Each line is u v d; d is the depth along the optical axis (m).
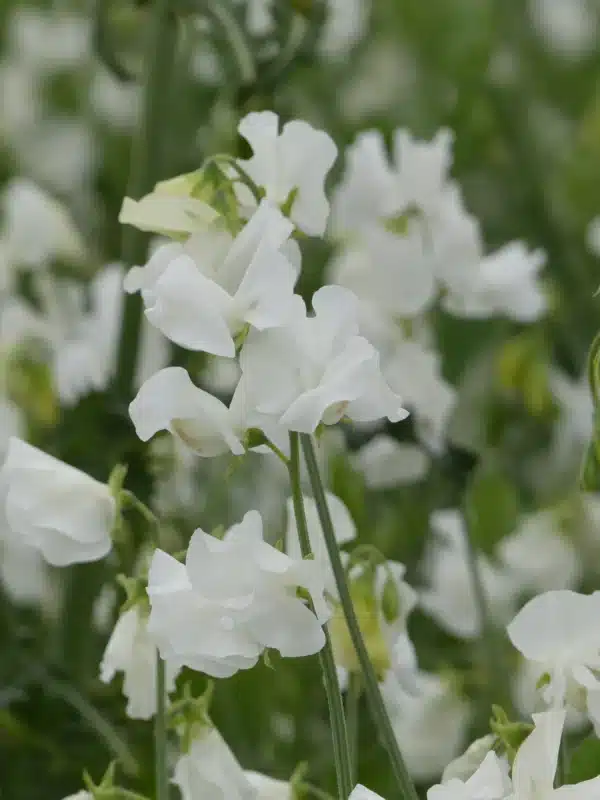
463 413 1.81
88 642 1.51
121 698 1.47
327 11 1.46
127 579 1.22
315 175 1.17
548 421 1.77
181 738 1.19
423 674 1.51
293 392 1.11
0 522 1.60
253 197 1.16
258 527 1.11
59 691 1.43
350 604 1.11
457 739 1.49
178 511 1.65
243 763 1.45
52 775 1.43
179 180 1.15
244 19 1.47
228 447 1.13
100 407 1.46
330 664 1.11
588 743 1.18
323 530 1.11
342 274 1.50
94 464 1.46
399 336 1.49
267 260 1.12
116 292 1.67
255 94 1.44
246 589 1.11
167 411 1.12
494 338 1.74
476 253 1.50
